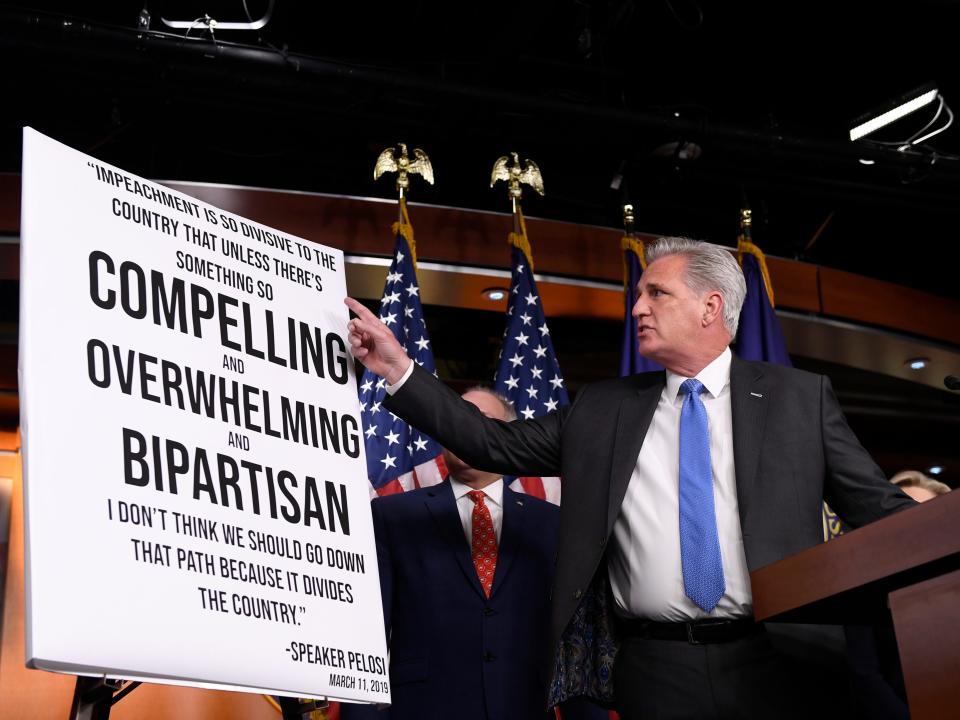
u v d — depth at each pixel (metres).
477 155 5.58
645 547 2.21
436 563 2.88
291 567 1.94
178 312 2.00
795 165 5.21
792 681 2.07
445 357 6.17
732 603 2.11
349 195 5.43
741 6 4.98
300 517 2.00
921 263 6.35
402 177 4.58
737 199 6.02
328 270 2.35
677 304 2.41
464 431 2.42
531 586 2.88
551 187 5.79
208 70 4.45
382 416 4.04
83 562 1.65
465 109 4.77
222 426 1.96
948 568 1.38
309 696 1.87
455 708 2.72
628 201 5.63
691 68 5.38
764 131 5.12
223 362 2.03
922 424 7.15
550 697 2.21
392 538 2.95
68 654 1.58
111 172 2.00
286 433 2.06
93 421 1.76
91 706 1.85
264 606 1.86
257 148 5.40
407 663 2.79
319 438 2.12
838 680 2.10
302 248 2.31
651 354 2.43
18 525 5.16
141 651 1.66
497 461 2.45
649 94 5.47
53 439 1.70
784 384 2.33
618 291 5.41
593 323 6.01
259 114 5.09
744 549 2.13
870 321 5.81
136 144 5.31
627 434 2.35
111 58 4.36
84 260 1.88
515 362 4.36
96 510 1.70
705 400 2.37
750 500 2.17
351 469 2.14
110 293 1.90
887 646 2.66
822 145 5.17
